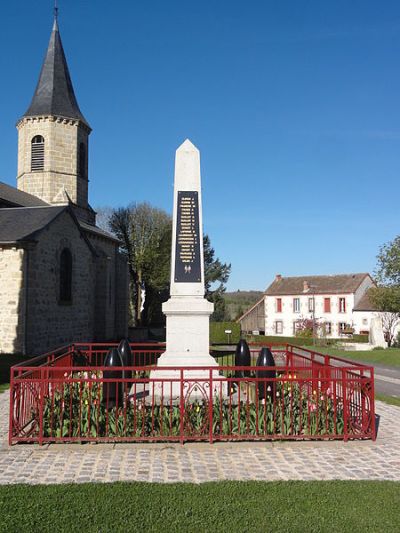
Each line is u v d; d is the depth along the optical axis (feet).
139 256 155.94
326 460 19.83
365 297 168.04
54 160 98.94
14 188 94.48
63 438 21.40
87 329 82.17
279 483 16.62
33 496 15.24
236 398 27.17
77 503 14.66
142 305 160.97
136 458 19.66
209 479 17.34
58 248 70.74
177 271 31.91
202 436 21.76
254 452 20.65
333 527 13.21
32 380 21.74
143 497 15.17
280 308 185.98
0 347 60.54
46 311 66.33
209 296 180.75
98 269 102.06
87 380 21.68
